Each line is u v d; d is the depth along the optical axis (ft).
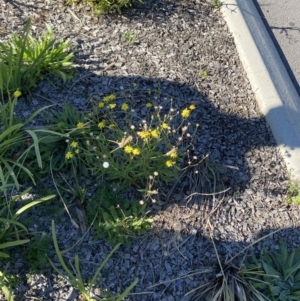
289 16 14.79
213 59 12.47
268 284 8.87
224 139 10.93
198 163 10.16
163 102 11.21
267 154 10.90
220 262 9.11
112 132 10.33
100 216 9.34
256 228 9.74
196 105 11.36
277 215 9.99
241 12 13.64
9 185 8.57
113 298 8.26
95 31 12.34
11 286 8.41
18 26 12.10
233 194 10.11
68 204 9.50
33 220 9.19
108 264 8.90
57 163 9.91
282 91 12.10
